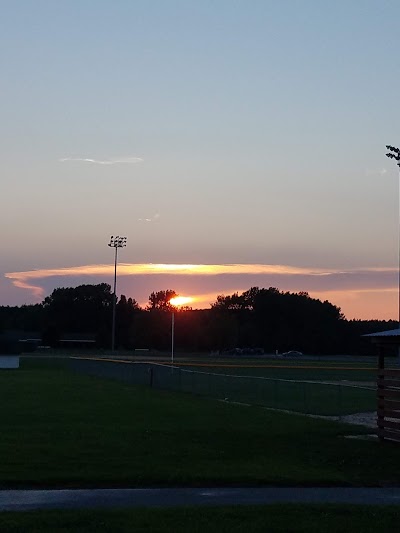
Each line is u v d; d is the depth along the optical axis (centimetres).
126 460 1666
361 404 3444
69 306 17362
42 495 1311
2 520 1066
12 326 18538
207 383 4406
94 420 2473
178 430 2236
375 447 1970
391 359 9962
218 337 14362
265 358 10956
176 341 14462
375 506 1221
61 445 1881
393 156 3275
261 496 1327
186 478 1459
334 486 1442
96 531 1011
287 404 3388
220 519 1098
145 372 4616
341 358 11406
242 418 2628
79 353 11406
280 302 15762
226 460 1702
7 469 1526
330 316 15688
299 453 1845
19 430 2178
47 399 3312
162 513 1134
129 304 16538
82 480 1434
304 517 1117
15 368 6819
